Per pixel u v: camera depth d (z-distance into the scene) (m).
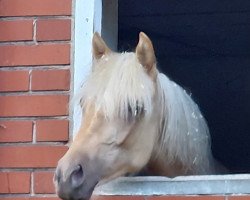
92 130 2.17
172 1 3.55
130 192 2.25
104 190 2.26
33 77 2.41
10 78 2.41
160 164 2.36
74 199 2.08
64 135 2.36
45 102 2.38
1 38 2.44
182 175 2.40
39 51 2.42
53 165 2.35
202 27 3.74
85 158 2.12
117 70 2.21
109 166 2.16
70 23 2.43
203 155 2.48
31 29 2.44
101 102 2.18
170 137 2.32
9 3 2.46
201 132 2.48
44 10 2.44
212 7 3.61
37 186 2.34
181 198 2.23
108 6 2.63
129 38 3.72
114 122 2.18
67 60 2.40
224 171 2.84
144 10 3.59
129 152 2.21
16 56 2.43
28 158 2.36
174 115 2.34
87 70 2.36
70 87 2.38
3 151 2.37
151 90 2.25
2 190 2.35
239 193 2.21
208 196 2.23
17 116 2.39
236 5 3.59
